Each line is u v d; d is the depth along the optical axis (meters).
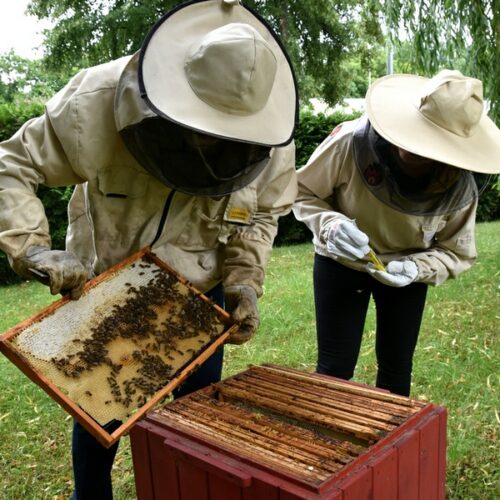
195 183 1.69
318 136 10.36
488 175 2.31
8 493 2.65
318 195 2.54
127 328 1.71
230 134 1.50
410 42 5.79
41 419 3.35
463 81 2.15
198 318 1.79
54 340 1.58
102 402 1.53
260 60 1.51
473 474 2.66
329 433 1.56
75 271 1.60
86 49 17.62
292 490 1.21
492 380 3.57
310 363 4.04
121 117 1.60
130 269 1.86
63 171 1.81
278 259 8.17
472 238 2.53
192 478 1.45
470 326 4.61
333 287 2.51
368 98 2.28
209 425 1.53
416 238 2.48
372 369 3.89
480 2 5.38
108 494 2.13
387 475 1.37
